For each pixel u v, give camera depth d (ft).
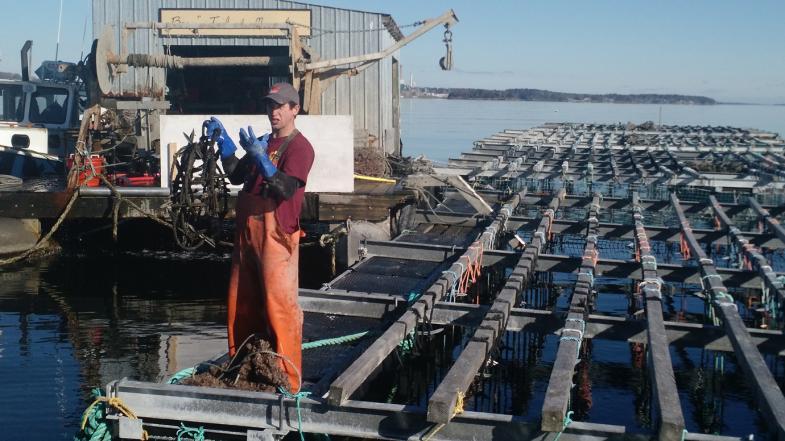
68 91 64.08
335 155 47.16
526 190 58.80
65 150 59.77
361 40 70.33
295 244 19.72
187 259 50.26
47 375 29.76
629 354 33.58
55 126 63.82
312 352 25.34
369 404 18.83
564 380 19.70
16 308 39.06
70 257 50.57
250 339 20.54
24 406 26.73
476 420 18.22
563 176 61.98
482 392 28.94
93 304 40.04
